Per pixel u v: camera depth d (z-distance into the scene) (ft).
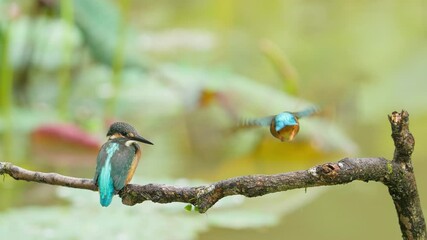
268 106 42.47
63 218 30.32
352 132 44.27
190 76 47.37
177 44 65.31
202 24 73.15
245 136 40.68
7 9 47.01
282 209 32.71
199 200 16.67
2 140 41.55
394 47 64.95
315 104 45.14
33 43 55.21
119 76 50.85
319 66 59.67
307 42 69.05
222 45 65.31
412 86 52.49
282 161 39.75
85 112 47.67
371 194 34.81
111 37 49.47
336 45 67.56
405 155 16.67
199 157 39.47
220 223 30.42
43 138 40.81
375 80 53.88
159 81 49.47
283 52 65.05
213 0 77.97
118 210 31.58
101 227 29.50
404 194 16.96
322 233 29.94
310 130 40.22
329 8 85.97
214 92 42.75
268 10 85.20
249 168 38.47
